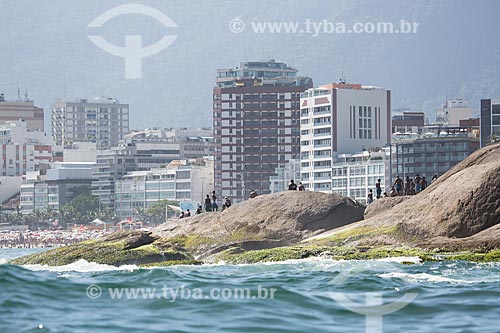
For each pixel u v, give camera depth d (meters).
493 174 136.75
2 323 70.44
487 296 84.00
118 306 78.06
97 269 124.50
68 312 75.19
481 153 149.38
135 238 139.62
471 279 98.94
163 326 68.81
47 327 68.69
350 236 137.50
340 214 153.88
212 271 117.44
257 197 158.62
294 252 131.75
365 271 108.31
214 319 71.56
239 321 70.69
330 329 67.81
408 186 188.38
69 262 133.75
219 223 155.62
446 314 74.75
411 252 126.12
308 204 154.25
